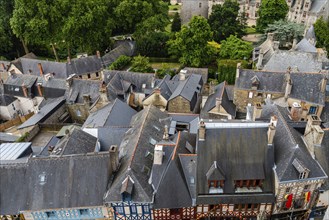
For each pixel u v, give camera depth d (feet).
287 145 108.17
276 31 259.19
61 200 104.01
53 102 191.52
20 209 102.78
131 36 303.89
